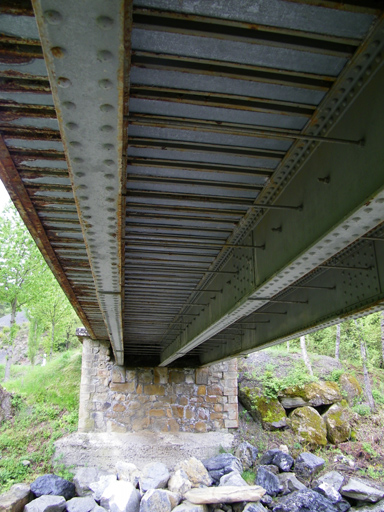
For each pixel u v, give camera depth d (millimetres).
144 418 21172
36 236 7043
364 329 24625
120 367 21828
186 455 19625
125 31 2396
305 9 3072
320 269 7695
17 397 22000
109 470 18719
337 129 4219
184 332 14273
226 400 22078
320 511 15055
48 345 35094
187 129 4492
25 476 17844
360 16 3135
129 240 7527
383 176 3432
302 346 25375
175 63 3611
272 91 3971
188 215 6637
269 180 5586
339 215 4152
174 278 9570
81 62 2320
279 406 22203
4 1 2875
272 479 17156
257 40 3334
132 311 12617
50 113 4117
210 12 3105
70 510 15156
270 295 6879
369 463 18781
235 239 7477
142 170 5336
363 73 3691
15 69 3553
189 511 14859
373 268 6039
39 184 5438
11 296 24359
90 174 3525
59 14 2029
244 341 13227
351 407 22578
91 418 20781
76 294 11055
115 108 2699
